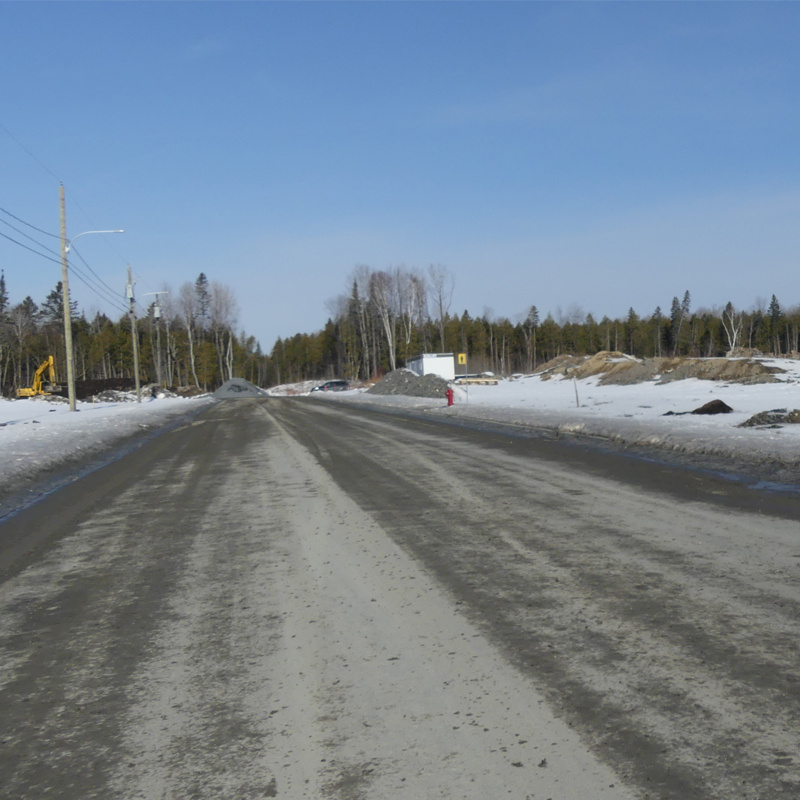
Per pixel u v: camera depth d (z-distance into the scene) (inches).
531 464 475.5
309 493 392.8
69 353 1505.9
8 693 150.5
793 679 138.3
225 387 3206.2
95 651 172.1
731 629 165.0
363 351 4471.0
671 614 176.7
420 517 313.9
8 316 4195.4
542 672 146.6
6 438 772.6
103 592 221.8
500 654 156.9
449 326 4909.0
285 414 1236.5
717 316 5408.5
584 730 122.7
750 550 235.6
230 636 177.5
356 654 161.6
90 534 312.3
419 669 151.5
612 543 252.4
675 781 106.7
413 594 203.8
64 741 128.9
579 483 389.4
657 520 287.9
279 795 108.7
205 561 254.2
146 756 122.2
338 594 207.6
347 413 1203.9
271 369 5831.7
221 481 457.1
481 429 771.4
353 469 483.2
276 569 238.8
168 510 362.6
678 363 1718.8
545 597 194.9
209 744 125.0
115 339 4613.7
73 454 647.1
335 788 109.7
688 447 503.8
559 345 5147.6
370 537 279.1
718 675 141.3
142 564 254.4
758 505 310.5
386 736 124.5
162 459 608.7
